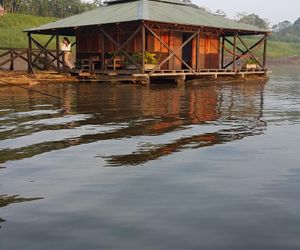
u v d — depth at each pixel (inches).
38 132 301.9
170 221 141.0
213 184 181.5
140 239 127.4
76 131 306.5
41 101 497.7
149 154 234.7
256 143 266.8
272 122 361.1
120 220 142.3
